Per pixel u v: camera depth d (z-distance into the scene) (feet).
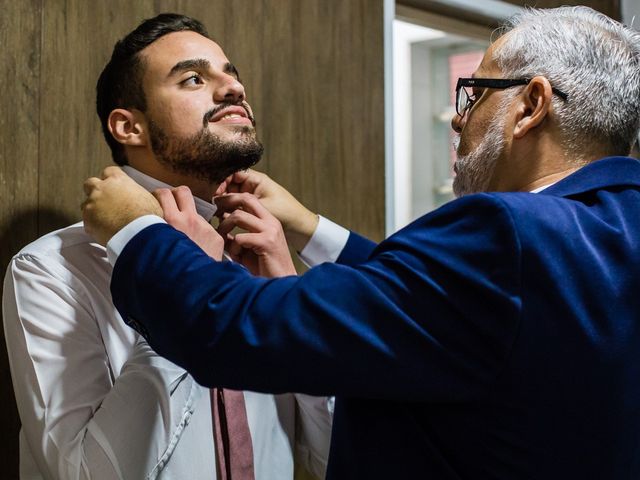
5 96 5.10
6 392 5.07
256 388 3.09
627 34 3.57
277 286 3.13
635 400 3.12
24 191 5.17
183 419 4.10
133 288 3.30
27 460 4.48
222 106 4.60
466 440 3.11
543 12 3.81
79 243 4.44
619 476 3.12
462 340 2.96
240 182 5.43
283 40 6.51
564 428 3.03
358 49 7.04
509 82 3.57
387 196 7.20
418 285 3.00
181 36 4.68
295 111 6.57
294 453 5.08
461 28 8.52
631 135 3.54
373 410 3.33
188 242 3.37
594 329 3.02
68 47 5.38
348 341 2.96
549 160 3.48
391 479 3.22
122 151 4.83
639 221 3.25
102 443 3.84
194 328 3.10
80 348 4.14
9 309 4.29
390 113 7.26
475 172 3.67
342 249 5.53
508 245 2.95
